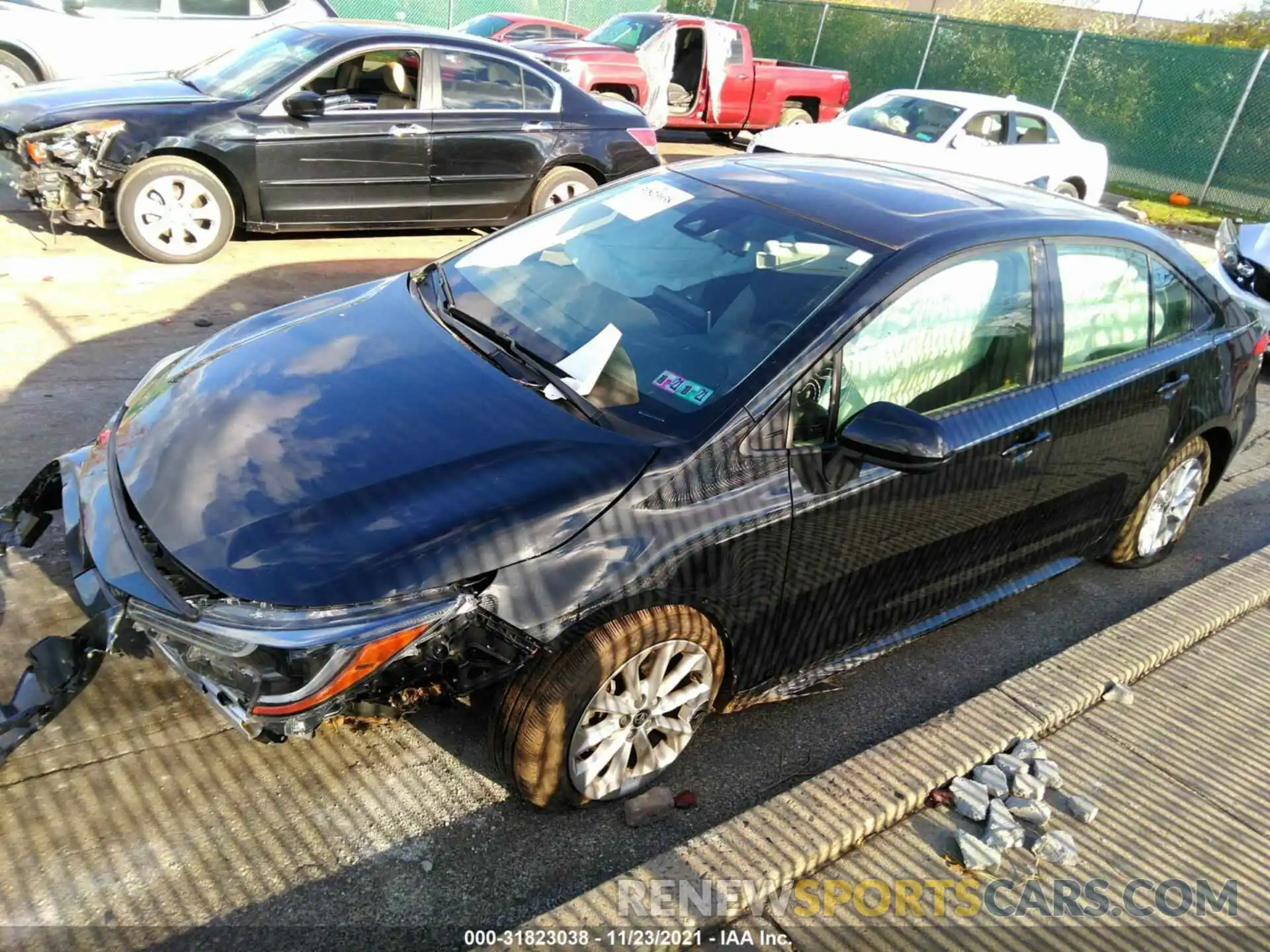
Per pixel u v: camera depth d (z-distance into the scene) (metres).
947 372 3.35
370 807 2.80
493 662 2.52
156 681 3.14
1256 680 3.80
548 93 8.29
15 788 2.67
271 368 3.09
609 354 3.09
